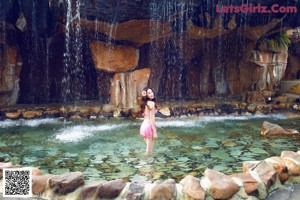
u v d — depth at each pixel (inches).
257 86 548.4
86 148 264.7
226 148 266.2
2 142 285.6
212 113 458.9
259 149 263.4
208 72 567.2
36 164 219.5
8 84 435.2
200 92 571.2
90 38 444.5
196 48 534.0
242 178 160.2
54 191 152.6
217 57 554.9
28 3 381.4
